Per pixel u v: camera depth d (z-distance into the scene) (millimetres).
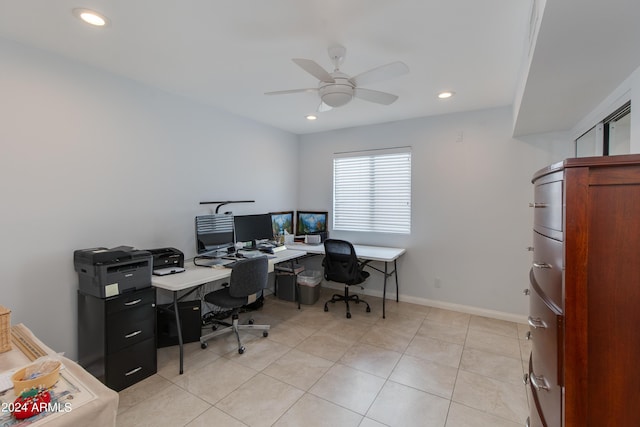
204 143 3277
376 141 4086
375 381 2270
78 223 2309
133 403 2012
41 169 2111
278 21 1753
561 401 905
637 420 823
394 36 1902
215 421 1857
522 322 3301
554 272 984
